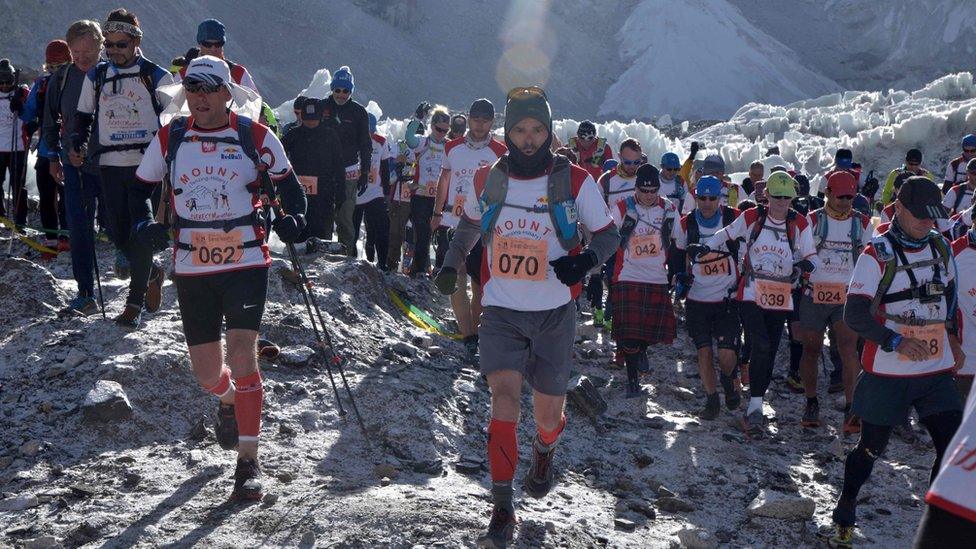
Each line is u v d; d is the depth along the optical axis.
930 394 5.46
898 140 24.98
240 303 4.86
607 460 6.79
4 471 5.21
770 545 5.71
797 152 26.94
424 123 13.98
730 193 13.23
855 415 5.64
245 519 4.70
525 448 6.57
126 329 6.85
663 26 159.00
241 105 5.24
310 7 134.88
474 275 8.08
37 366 6.37
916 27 170.25
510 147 4.57
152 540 4.50
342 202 10.59
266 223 5.21
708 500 6.29
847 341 8.06
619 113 143.00
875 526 6.16
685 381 9.41
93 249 7.46
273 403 6.28
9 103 10.83
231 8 127.25
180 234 4.91
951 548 2.07
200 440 5.74
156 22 114.62
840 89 160.38
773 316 8.11
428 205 11.82
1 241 10.08
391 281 10.53
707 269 8.16
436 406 6.73
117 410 5.74
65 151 7.30
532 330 4.60
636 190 8.52
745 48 157.75
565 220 4.54
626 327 8.44
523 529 5.03
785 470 7.03
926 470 7.25
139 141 6.83
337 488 5.14
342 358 7.23
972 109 24.80
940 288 5.41
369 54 132.00
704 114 143.25
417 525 4.72
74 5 110.62
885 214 8.48
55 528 4.61
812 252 7.96
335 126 10.44
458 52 146.62
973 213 5.88
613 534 5.37
